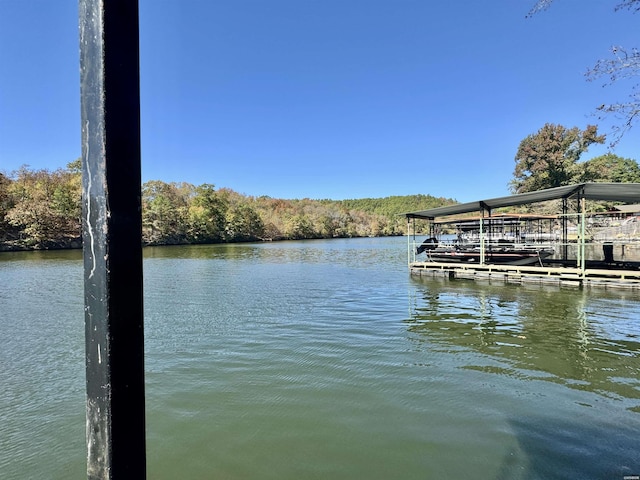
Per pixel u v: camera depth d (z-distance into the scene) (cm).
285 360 632
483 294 1255
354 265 2339
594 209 3203
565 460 357
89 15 89
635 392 503
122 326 90
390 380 547
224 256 3203
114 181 88
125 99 91
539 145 3562
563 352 661
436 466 353
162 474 346
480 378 552
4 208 3719
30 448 392
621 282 1245
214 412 458
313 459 366
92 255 89
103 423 89
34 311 1033
